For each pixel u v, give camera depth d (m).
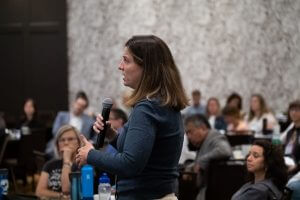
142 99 3.25
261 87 15.55
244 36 15.58
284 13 15.45
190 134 8.16
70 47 17.02
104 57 16.53
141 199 3.26
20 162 10.96
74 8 16.89
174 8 15.86
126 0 16.17
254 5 15.53
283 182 5.61
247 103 15.55
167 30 15.90
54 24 17.12
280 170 5.57
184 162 8.74
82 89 16.84
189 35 15.80
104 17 16.47
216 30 15.68
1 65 17.44
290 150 9.23
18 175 11.66
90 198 5.16
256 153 5.59
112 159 3.12
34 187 11.57
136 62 3.32
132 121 3.19
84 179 5.16
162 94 3.26
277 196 5.50
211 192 7.55
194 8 15.78
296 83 15.42
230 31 15.62
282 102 15.47
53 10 17.14
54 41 17.17
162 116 3.22
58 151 6.79
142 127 3.15
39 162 9.94
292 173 7.72
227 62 15.66
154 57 3.30
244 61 15.59
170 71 3.32
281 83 15.48
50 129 12.76
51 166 6.81
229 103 13.18
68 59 17.08
